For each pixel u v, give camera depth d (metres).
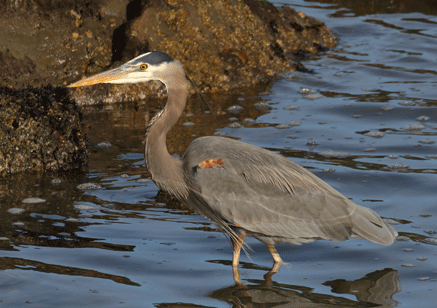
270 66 18.84
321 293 7.63
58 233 9.33
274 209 8.67
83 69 16.81
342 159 12.56
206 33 17.86
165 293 7.56
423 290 7.63
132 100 16.84
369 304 7.28
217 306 7.25
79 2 16.97
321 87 17.72
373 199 10.64
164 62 9.14
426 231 9.39
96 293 7.48
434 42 21.92
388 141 13.55
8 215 9.98
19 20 16.08
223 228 8.97
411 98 16.44
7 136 12.04
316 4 26.97
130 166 12.42
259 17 20.11
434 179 11.41
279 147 13.20
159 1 17.39
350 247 9.20
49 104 12.60
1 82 15.59
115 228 9.60
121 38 17.12
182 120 15.02
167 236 9.41
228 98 16.86
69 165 12.38
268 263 8.76
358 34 23.14
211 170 8.73
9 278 7.80
